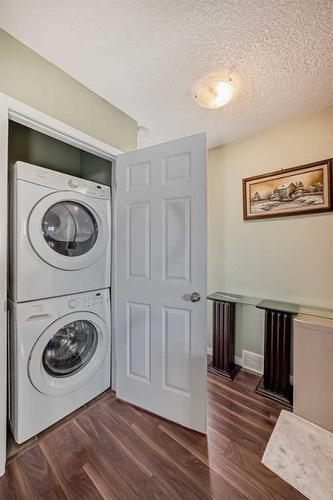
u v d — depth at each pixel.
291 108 1.80
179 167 1.47
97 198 1.74
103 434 1.42
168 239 1.52
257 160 2.15
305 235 1.90
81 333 1.74
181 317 1.49
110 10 1.07
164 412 1.56
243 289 2.26
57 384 1.49
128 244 1.70
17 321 1.32
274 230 2.06
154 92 1.63
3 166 1.17
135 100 1.71
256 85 1.55
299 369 1.60
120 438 1.39
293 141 1.95
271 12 1.07
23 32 1.19
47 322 1.44
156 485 1.11
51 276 1.46
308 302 1.90
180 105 1.76
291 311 1.79
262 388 1.90
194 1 1.03
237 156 2.27
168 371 1.54
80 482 1.13
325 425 1.50
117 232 1.75
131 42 1.24
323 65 1.38
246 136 2.21
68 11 1.08
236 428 1.47
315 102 1.73
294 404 1.61
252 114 1.88
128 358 1.71
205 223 1.39
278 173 2.01
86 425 1.49
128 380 1.71
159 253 1.56
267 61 1.35
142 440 1.38
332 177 1.76
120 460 1.24
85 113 1.56
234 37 1.20
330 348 1.50
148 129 2.08
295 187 1.93
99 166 2.06
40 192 1.40
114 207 1.84
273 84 1.54
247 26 1.14
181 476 1.15
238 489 1.09
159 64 1.38
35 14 1.09
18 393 1.32
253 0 1.02
